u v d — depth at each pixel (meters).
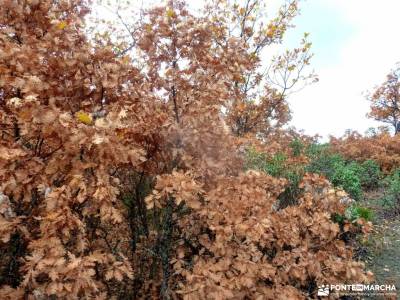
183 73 4.33
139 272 4.56
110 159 3.46
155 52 4.32
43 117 3.12
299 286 4.71
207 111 4.11
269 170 7.15
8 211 3.42
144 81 4.50
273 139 10.62
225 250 3.85
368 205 9.63
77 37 4.17
